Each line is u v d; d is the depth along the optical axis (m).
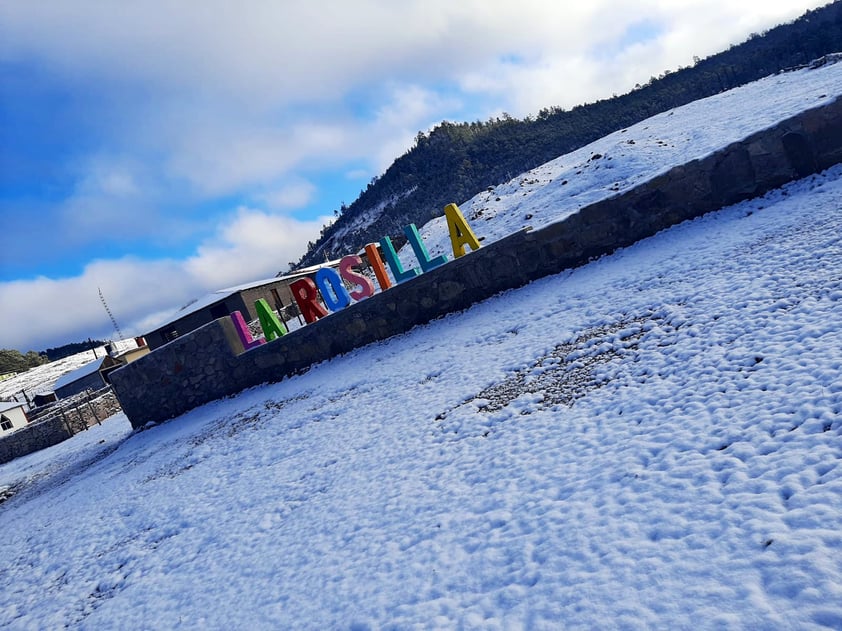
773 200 9.36
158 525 7.14
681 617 2.48
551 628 2.74
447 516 4.34
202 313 40.69
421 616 3.27
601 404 5.20
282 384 12.84
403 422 7.07
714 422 4.03
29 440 24.69
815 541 2.58
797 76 29.98
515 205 31.75
